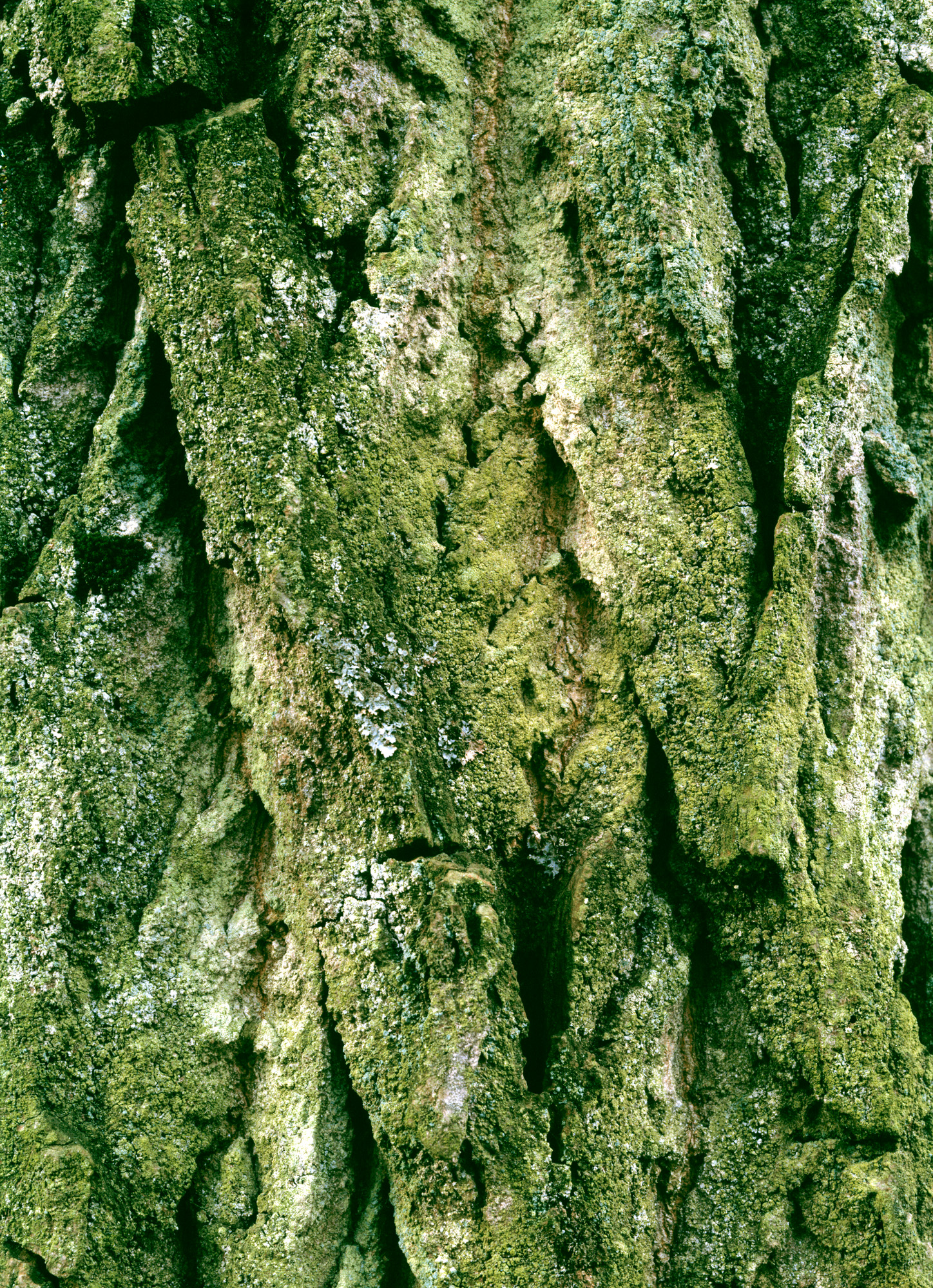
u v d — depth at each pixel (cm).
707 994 197
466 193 223
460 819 194
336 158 205
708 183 217
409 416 207
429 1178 172
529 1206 171
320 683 187
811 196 222
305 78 205
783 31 231
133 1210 184
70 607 205
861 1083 181
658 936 194
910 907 216
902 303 228
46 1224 177
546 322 219
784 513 200
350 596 191
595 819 198
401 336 206
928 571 231
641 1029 188
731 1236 183
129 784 203
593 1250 174
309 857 190
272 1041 191
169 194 204
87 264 215
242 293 195
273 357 195
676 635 199
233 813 203
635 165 208
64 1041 190
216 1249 185
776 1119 186
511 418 219
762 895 190
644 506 204
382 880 182
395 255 206
